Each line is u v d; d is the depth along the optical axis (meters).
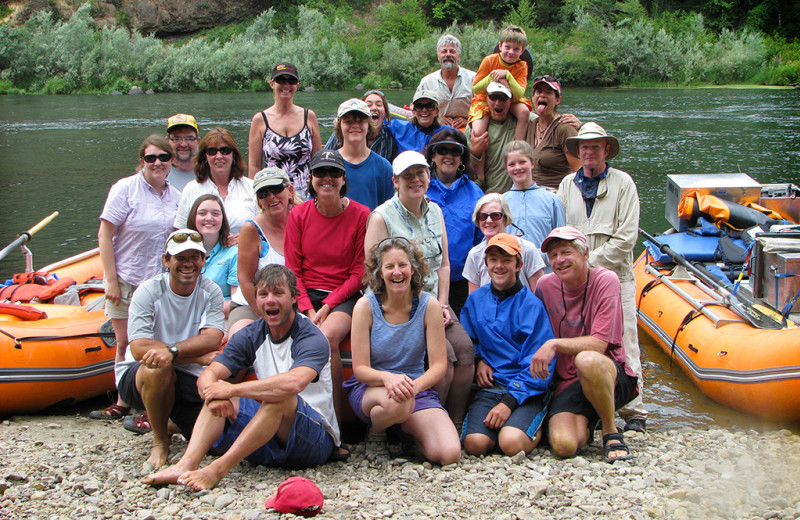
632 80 37.22
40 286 5.99
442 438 4.04
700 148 16.33
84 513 3.30
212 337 4.12
